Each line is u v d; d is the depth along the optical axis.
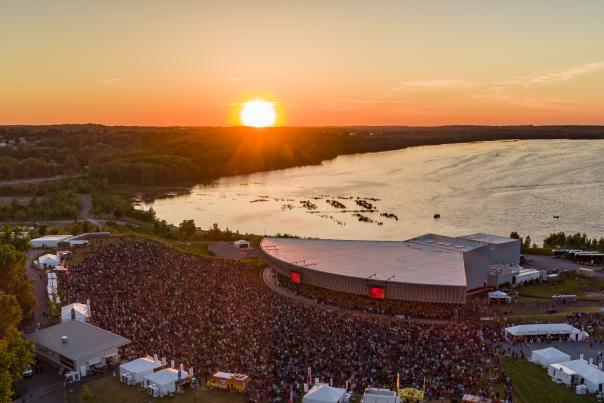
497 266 178.38
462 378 100.00
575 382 101.00
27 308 137.75
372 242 190.38
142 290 150.50
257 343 115.56
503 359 111.75
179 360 110.31
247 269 182.12
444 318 136.50
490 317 138.12
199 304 139.75
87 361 110.25
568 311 143.50
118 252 187.38
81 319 130.12
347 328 121.44
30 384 106.62
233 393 99.38
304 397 91.06
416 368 103.19
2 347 99.81
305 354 109.31
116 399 99.31
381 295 145.62
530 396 96.75
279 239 198.00
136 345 117.81
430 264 159.38
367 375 101.12
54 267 174.12
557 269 189.50
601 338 123.69
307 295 155.62
